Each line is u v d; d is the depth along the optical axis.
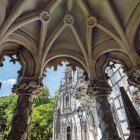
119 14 9.73
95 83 9.53
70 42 10.65
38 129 29.31
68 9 10.09
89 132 23.34
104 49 10.16
